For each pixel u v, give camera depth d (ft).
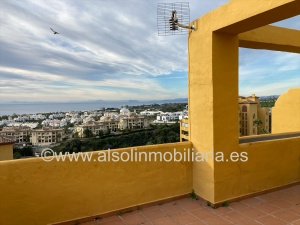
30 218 8.96
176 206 11.41
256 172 12.64
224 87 11.34
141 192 11.19
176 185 12.18
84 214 9.93
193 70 12.31
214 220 9.91
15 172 8.68
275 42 13.06
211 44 10.85
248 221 9.77
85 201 9.95
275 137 15.20
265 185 13.00
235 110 11.82
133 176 10.98
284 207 11.14
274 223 9.57
